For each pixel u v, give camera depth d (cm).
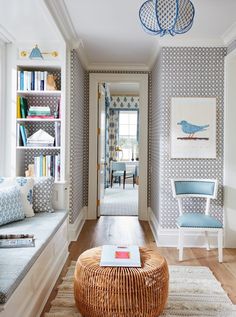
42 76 354
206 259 331
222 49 372
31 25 307
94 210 512
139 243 387
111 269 196
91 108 509
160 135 381
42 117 355
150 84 504
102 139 591
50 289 251
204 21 317
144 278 190
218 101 373
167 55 372
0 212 261
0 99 343
